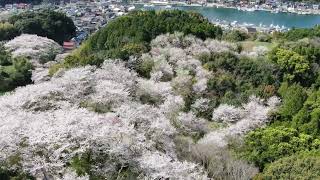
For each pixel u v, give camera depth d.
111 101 43.56
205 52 64.75
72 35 126.81
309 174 30.73
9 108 38.31
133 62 60.59
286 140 40.22
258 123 46.81
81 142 29.41
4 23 108.31
